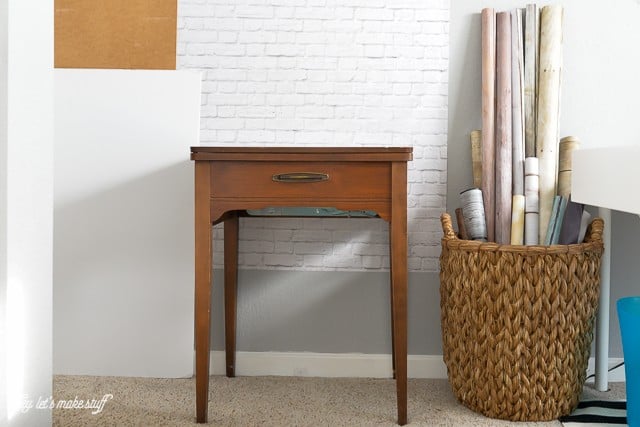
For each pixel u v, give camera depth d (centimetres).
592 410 219
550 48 247
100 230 252
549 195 242
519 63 249
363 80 260
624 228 256
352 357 262
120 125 253
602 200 206
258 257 264
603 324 241
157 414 212
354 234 263
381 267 262
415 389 245
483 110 249
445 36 259
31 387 160
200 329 207
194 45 262
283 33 261
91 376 252
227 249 254
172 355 252
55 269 252
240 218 264
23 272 156
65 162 253
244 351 265
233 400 228
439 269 261
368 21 260
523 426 207
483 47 251
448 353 230
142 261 252
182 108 253
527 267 207
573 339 212
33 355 161
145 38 261
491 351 212
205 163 209
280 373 263
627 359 196
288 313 264
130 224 252
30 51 160
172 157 252
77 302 252
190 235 252
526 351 209
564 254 208
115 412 213
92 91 253
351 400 230
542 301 207
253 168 209
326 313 264
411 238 261
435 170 260
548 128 245
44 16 168
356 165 207
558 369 210
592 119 256
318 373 263
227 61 262
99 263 252
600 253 221
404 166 206
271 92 262
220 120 263
